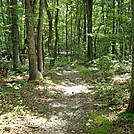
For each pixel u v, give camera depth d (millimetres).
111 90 7988
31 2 10805
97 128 4605
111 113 5484
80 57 26109
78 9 25141
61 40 35062
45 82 11352
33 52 11367
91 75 14930
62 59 25203
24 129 4645
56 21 21500
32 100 7637
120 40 10805
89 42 22109
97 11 27453
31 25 11094
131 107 5000
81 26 29781
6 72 13484
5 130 4379
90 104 7082
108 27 22312
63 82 12852
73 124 5191
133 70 4828
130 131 4039
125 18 14820
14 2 13258
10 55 18859
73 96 9094
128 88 8023
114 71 12516
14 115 5523
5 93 7770
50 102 7852
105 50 14352
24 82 10953
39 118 5664
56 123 5340
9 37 17359
